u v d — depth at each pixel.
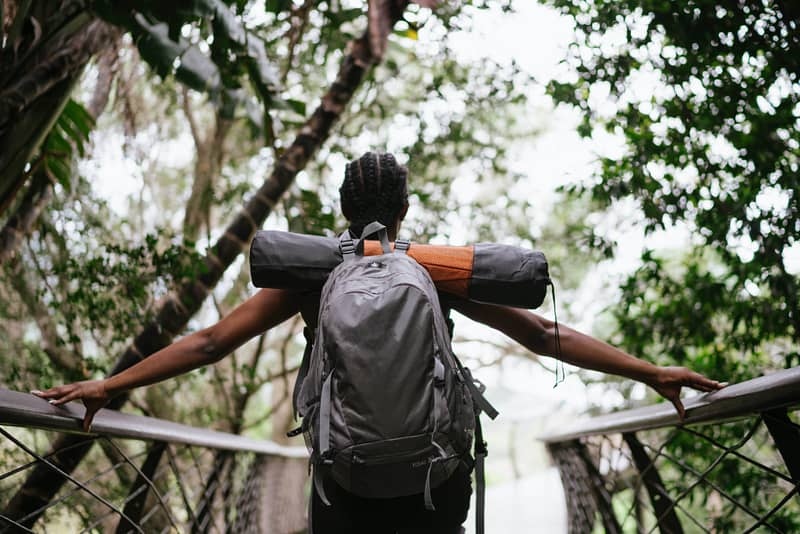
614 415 2.60
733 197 2.91
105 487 4.37
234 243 3.21
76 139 3.53
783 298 2.88
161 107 6.05
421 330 1.36
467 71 4.82
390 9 2.88
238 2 3.05
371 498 1.53
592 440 3.69
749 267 2.88
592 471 3.36
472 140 5.38
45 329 4.20
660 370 1.67
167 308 3.17
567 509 4.00
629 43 3.04
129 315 3.48
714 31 2.71
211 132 5.98
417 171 5.21
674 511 2.39
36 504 2.57
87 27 2.95
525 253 1.59
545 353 1.70
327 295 1.46
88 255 4.05
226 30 2.80
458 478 1.55
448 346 1.43
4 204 2.91
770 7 2.61
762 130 2.74
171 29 2.60
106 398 1.65
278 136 3.79
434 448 1.33
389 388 1.32
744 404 1.50
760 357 3.24
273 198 3.21
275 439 8.95
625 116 3.11
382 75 4.86
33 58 2.80
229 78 3.24
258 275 1.57
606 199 3.25
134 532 2.31
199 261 3.19
